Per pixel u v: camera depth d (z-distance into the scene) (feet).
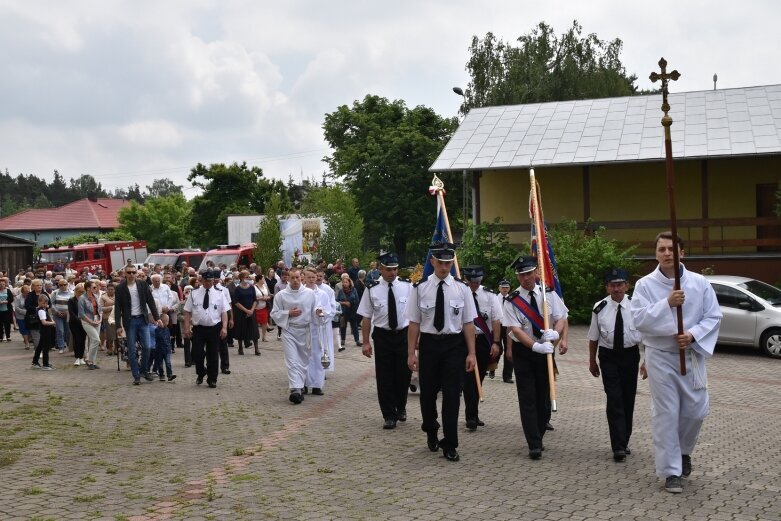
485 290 35.35
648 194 99.14
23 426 33.14
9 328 79.30
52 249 146.10
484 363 35.24
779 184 86.94
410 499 22.21
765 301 58.75
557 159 91.66
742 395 43.60
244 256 134.51
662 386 23.08
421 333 28.02
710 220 87.56
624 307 27.71
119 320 48.03
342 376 51.01
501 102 163.43
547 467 26.17
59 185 605.31
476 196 95.71
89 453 28.17
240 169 229.25
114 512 20.80
